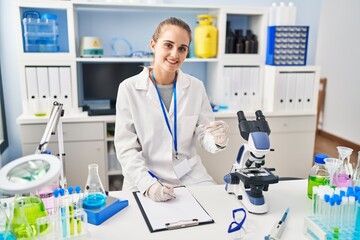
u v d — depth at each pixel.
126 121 1.74
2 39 2.78
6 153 2.86
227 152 2.84
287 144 2.97
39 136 2.54
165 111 1.75
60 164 0.88
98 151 2.65
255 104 3.01
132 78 1.79
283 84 2.89
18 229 1.00
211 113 1.93
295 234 1.11
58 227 1.05
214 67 2.99
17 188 0.78
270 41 2.92
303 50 2.92
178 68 1.74
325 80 5.20
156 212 1.23
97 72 2.87
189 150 1.86
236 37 2.98
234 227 1.09
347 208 1.04
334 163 1.34
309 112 2.94
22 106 2.85
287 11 2.89
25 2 2.48
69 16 2.57
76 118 2.55
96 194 1.23
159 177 1.75
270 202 1.33
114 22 2.99
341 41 4.82
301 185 1.51
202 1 3.07
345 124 4.81
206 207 1.29
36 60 2.59
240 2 3.13
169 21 1.65
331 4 5.01
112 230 1.12
